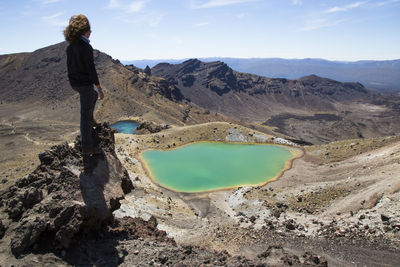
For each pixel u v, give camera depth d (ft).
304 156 323.57
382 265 89.40
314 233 127.24
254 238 125.39
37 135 518.78
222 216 180.86
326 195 180.96
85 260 31.45
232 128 410.31
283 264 47.42
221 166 292.81
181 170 279.08
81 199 31.68
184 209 189.98
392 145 259.80
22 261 28.35
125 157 295.48
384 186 149.38
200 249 48.96
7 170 260.01
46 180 35.47
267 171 278.87
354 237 113.19
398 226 108.68
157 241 43.78
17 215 33.12
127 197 160.97
